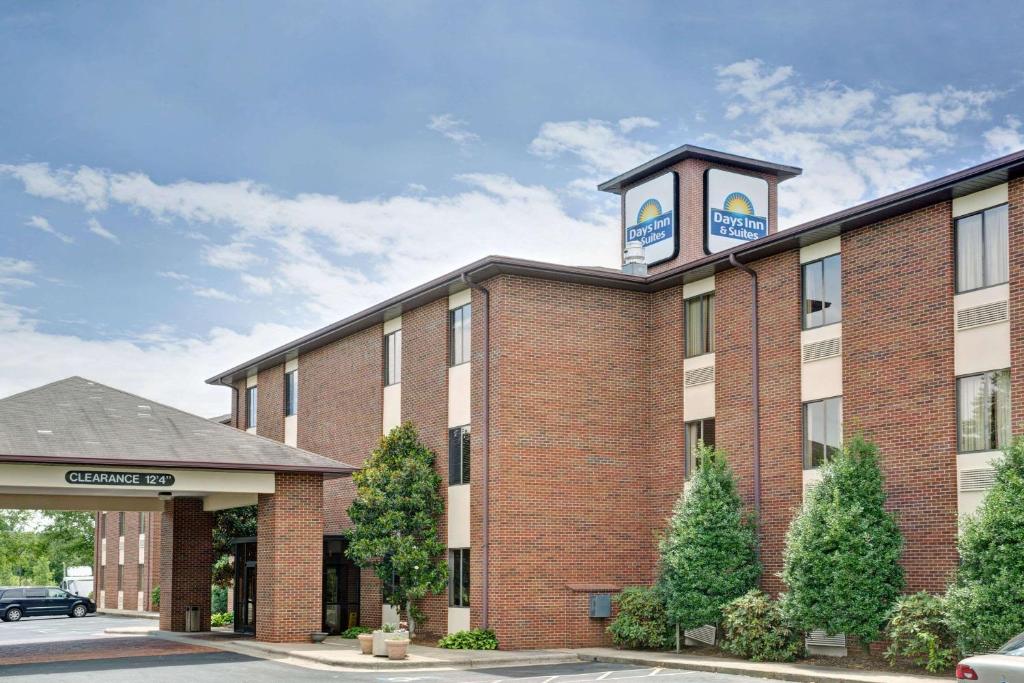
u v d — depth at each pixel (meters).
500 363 30.61
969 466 24.02
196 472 30.73
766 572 28.61
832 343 27.58
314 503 32.34
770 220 39.16
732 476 28.98
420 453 33.56
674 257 37.56
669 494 31.81
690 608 27.83
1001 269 23.92
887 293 26.23
